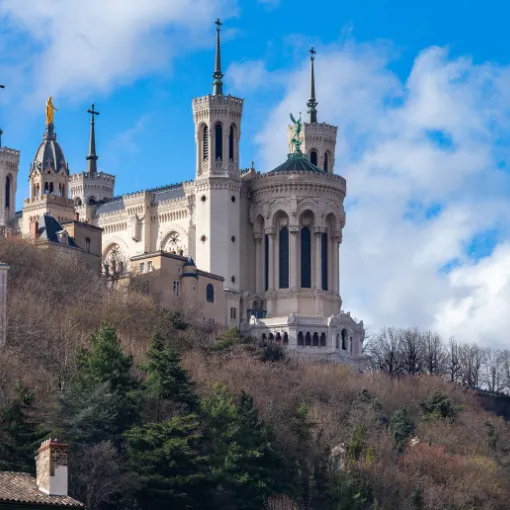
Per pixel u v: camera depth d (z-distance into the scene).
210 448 198.00
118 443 186.00
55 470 119.06
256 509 191.88
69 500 117.94
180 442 180.25
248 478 194.25
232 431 199.12
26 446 169.00
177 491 177.38
